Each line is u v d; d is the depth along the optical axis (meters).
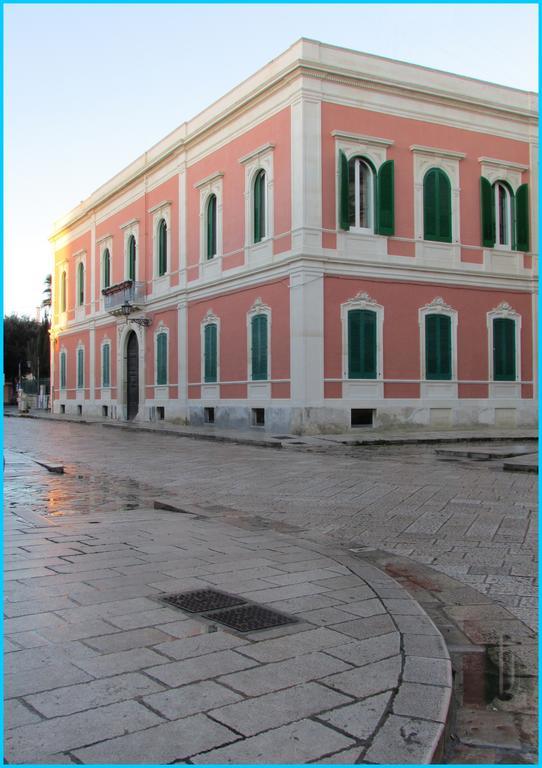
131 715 3.08
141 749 2.80
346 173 21.64
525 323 25.58
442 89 23.64
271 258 22.61
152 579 5.30
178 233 28.97
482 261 24.61
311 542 6.84
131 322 32.94
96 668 3.58
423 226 23.28
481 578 5.90
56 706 3.15
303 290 20.95
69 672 3.52
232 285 24.81
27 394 57.28
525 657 4.23
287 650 3.89
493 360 24.70
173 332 29.36
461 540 7.25
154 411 31.11
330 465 13.96
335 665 3.69
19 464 14.95
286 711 3.15
